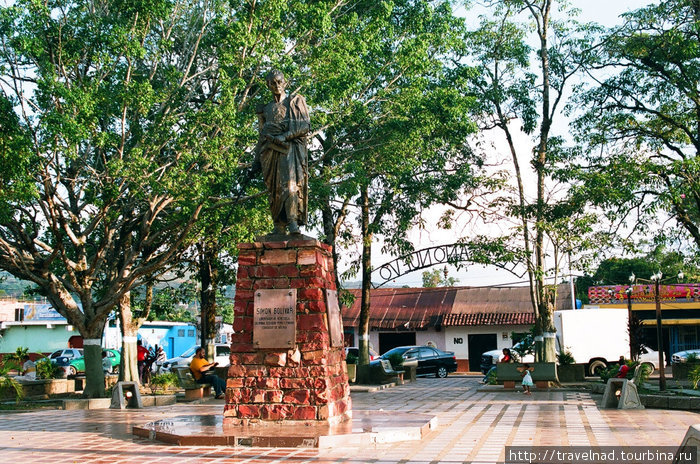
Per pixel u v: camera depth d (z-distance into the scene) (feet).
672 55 70.64
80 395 69.46
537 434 34.24
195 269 86.99
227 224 62.28
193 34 63.87
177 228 65.51
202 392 63.77
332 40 59.93
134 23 56.29
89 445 31.81
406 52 64.64
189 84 65.67
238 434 30.81
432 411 48.49
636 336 76.64
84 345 62.75
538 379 72.54
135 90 53.26
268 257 35.01
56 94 50.62
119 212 58.59
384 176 78.95
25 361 107.55
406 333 131.23
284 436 30.01
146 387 76.84
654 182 68.39
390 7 63.98
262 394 33.60
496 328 126.00
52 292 61.41
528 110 80.53
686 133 74.84
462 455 27.61
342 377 36.55
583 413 45.88
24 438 34.94
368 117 66.95
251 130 56.95
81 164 59.67
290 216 35.94
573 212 73.10
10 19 52.31
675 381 80.79
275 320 34.06
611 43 73.77
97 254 61.67
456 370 121.80
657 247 77.00
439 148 80.23
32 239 59.00
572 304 123.24
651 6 72.08
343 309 134.82
